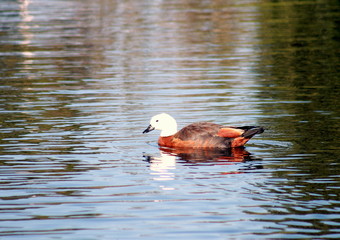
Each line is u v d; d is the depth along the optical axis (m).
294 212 10.14
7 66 25.42
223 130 14.28
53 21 37.84
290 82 21.28
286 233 9.41
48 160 13.27
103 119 16.91
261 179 11.74
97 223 9.91
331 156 13.09
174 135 14.66
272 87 20.58
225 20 36.38
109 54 27.52
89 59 26.52
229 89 20.45
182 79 22.22
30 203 10.79
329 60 24.88
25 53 28.23
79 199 10.95
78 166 12.84
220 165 12.76
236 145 14.14
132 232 9.57
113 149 14.16
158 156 13.60
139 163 13.06
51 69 24.59
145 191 11.27
